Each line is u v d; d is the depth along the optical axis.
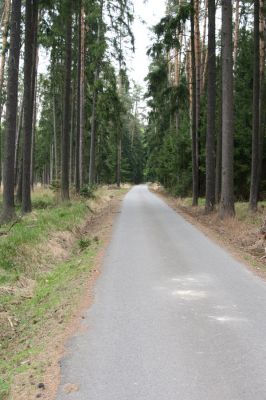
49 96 39.78
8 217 15.74
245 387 4.54
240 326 6.32
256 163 19.23
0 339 6.83
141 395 4.41
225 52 17.89
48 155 65.25
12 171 16.02
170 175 38.47
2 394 4.66
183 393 4.43
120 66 30.45
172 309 7.14
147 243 13.62
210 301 7.56
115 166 75.88
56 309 7.50
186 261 10.93
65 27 23.30
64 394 4.48
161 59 30.81
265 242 12.43
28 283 9.66
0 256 10.43
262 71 22.58
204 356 5.30
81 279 9.27
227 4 17.78
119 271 9.91
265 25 22.31
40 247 11.80
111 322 6.58
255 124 19.19
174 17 23.03
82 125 28.81
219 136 23.97
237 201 26.91
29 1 17.98
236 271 9.82
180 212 23.80
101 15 27.19
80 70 27.11
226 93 17.94
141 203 31.45
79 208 20.20
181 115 37.53
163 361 5.19
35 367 5.20
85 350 5.57
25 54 18.39
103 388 4.57
